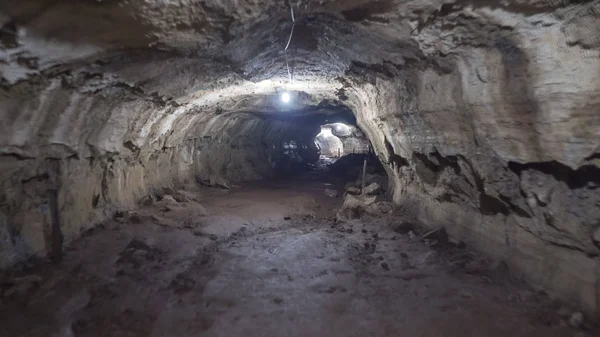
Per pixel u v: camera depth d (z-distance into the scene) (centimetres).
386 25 362
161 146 960
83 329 386
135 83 507
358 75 607
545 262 435
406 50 427
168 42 364
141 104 632
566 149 331
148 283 499
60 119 472
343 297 459
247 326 399
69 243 589
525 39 310
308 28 395
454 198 624
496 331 366
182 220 821
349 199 985
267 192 1273
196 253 634
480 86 392
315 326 397
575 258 398
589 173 336
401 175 838
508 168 439
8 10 260
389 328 386
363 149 2812
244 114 1377
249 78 611
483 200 532
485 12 304
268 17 344
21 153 452
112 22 306
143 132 761
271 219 895
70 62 365
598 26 258
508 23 306
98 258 557
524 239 469
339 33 411
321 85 750
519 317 386
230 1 298
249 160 1714
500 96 371
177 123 953
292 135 2230
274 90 849
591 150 312
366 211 852
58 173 558
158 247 631
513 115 371
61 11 278
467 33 344
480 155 475
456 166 566
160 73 493
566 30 279
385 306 432
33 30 290
